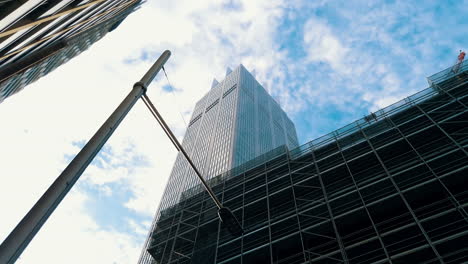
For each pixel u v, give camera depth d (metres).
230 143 108.50
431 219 26.12
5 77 30.77
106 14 36.69
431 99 38.94
